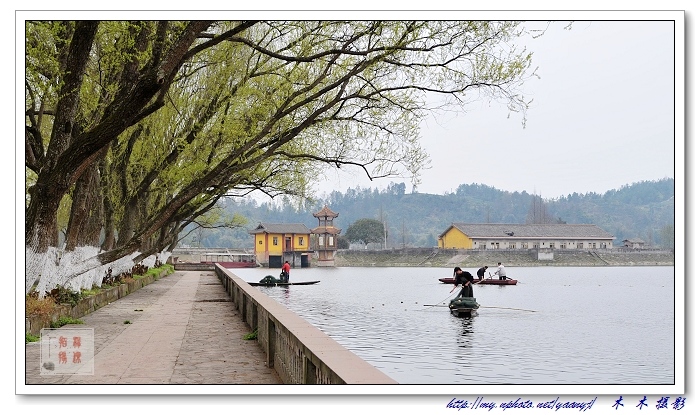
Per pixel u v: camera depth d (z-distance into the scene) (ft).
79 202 61.11
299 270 351.67
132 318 61.31
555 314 114.52
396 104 57.06
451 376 58.13
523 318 107.34
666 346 77.15
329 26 55.57
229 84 69.46
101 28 49.90
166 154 82.69
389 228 544.21
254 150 63.00
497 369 61.77
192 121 76.89
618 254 377.91
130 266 93.50
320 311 119.96
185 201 60.54
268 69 66.13
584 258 376.89
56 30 43.98
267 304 40.63
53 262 53.26
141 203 104.68
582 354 71.20
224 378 32.09
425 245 552.82
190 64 71.15
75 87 45.88
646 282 225.35
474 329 91.86
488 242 380.78
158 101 42.27
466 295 114.21
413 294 168.35
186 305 77.05
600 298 155.43
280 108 59.16
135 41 46.80
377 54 53.72
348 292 174.60
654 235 431.43
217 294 97.76
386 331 88.48
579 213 480.23
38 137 53.16
